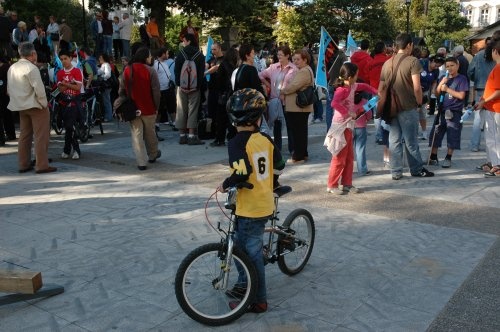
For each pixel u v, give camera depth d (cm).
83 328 350
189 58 967
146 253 473
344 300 386
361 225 545
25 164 795
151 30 1916
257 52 1606
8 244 497
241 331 345
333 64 909
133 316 365
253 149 337
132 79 779
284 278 423
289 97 816
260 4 3688
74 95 874
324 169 797
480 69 911
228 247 346
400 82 700
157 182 728
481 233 521
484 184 702
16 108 746
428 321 354
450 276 424
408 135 722
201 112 1073
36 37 1719
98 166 833
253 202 343
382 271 434
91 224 551
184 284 344
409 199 637
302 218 431
